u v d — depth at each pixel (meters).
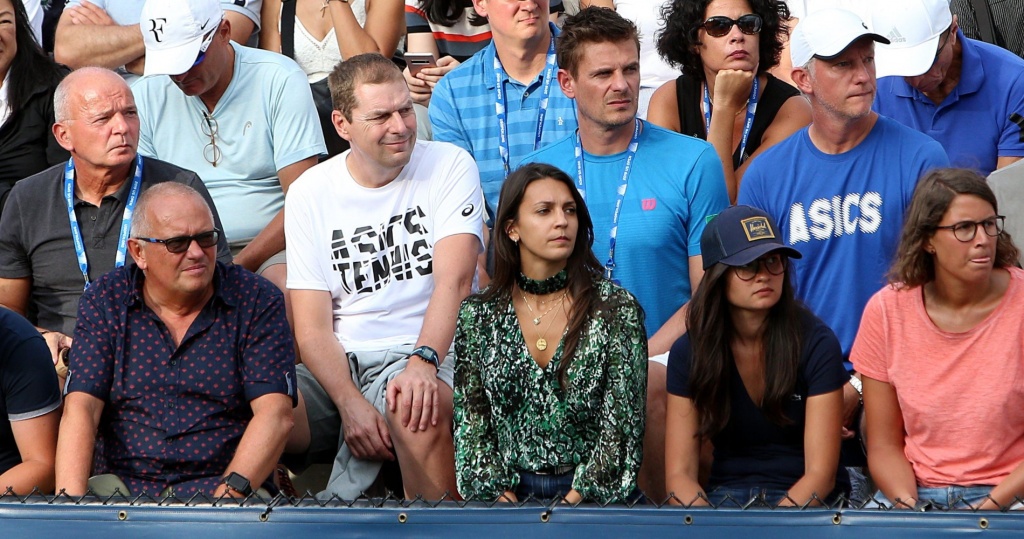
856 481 17.42
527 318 15.72
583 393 15.34
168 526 12.34
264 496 16.38
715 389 15.68
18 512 12.52
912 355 15.20
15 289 20.28
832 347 15.56
